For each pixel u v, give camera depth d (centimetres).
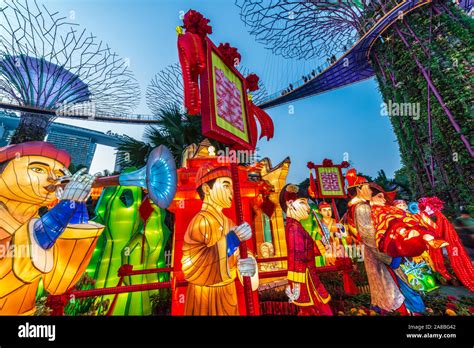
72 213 258
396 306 389
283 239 637
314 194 762
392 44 1152
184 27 284
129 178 312
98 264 503
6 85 1647
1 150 263
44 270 246
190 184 388
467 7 1112
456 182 873
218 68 292
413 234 387
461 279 512
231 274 323
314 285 359
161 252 588
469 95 882
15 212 257
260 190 508
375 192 482
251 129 340
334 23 1509
